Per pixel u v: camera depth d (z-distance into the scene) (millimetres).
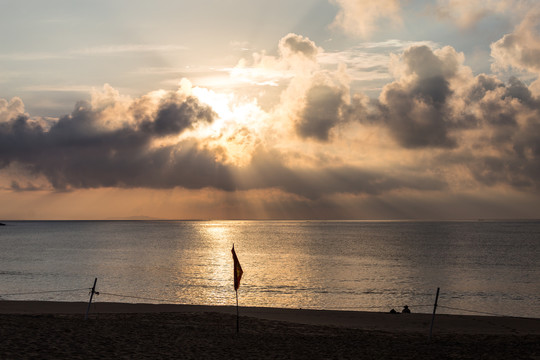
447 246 131500
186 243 148375
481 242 152500
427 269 72625
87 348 15781
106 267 74625
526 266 77875
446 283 56875
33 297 43531
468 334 22766
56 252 108750
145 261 85562
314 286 53219
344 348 18234
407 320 28531
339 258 92375
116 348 16141
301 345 18578
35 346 15469
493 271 70500
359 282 56906
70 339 17047
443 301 43812
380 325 26719
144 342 17531
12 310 29000
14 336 16875
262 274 65062
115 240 167875
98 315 25375
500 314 37469
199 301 42844
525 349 18594
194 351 16438
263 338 19875
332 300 43969
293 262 83688
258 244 142250
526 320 28875
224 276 62594
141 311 30547
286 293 47969
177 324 22984
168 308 32000
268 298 44781
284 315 29938
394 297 46031
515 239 171375
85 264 79500
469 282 57938
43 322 20766
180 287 51875
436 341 20438
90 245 137250
